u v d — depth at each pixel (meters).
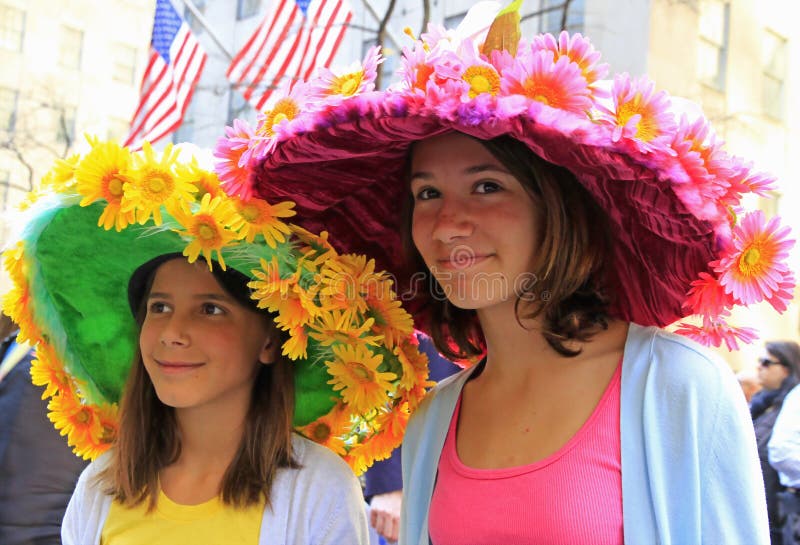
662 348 1.25
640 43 5.82
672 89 6.06
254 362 1.55
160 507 1.51
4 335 2.07
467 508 1.27
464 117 1.10
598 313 1.32
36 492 1.89
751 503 1.14
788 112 7.38
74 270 1.63
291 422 1.56
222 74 7.15
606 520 1.17
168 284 1.52
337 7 3.97
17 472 1.88
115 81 7.76
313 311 1.38
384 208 1.62
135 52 7.91
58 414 1.67
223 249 1.40
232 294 1.51
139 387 1.58
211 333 1.48
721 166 1.17
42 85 7.31
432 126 1.20
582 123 1.08
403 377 1.51
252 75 4.57
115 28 7.74
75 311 1.68
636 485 1.17
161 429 1.58
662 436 1.18
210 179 1.37
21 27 7.20
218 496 1.49
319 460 1.53
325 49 3.95
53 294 1.64
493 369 1.43
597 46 5.66
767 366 3.40
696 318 1.39
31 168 7.18
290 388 1.57
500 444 1.31
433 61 1.16
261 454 1.50
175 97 4.42
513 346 1.38
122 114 7.79
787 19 7.48
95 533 1.53
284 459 1.51
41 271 1.60
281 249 1.40
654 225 1.27
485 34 1.29
